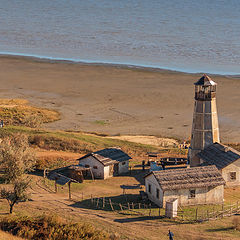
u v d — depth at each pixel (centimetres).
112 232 5712
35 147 10244
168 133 12725
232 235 5728
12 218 5669
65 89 17512
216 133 8631
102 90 17388
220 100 15812
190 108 15125
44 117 13988
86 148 10325
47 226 5391
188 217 6406
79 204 6962
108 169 8512
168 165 8994
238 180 7944
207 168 7156
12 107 14688
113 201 7119
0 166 7638
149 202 7075
